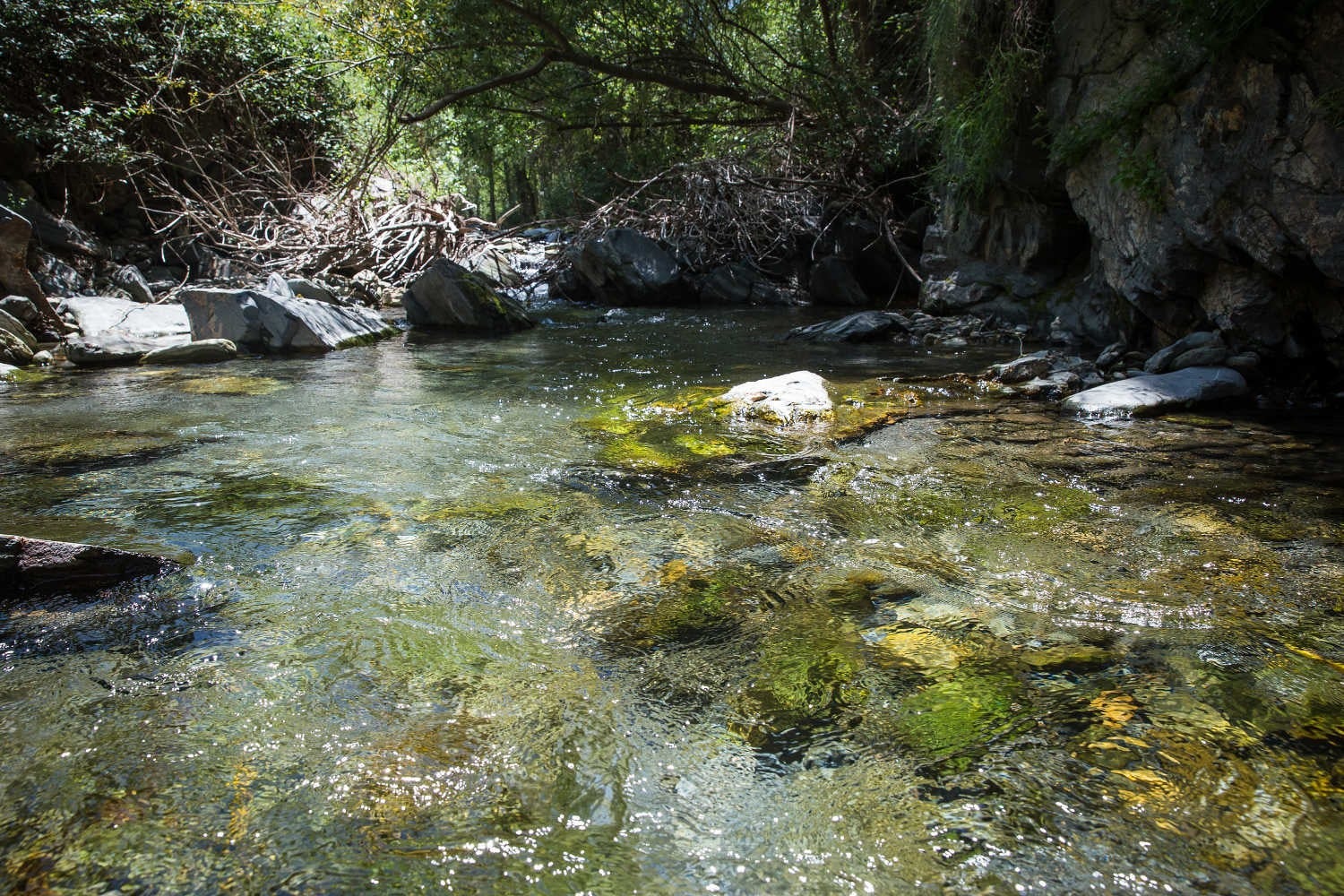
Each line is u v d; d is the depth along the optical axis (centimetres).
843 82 1147
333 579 290
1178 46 575
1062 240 820
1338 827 169
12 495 378
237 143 1392
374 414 536
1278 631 248
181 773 188
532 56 1257
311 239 1255
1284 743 196
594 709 213
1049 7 736
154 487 390
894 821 173
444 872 160
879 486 386
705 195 1288
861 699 216
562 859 164
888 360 716
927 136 1034
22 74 1084
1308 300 535
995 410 527
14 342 726
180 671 231
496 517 351
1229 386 533
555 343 849
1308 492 366
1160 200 592
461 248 1376
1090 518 341
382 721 207
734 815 176
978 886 156
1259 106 516
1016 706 212
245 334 793
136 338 795
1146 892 154
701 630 254
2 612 265
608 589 283
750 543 322
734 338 872
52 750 196
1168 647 240
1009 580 286
